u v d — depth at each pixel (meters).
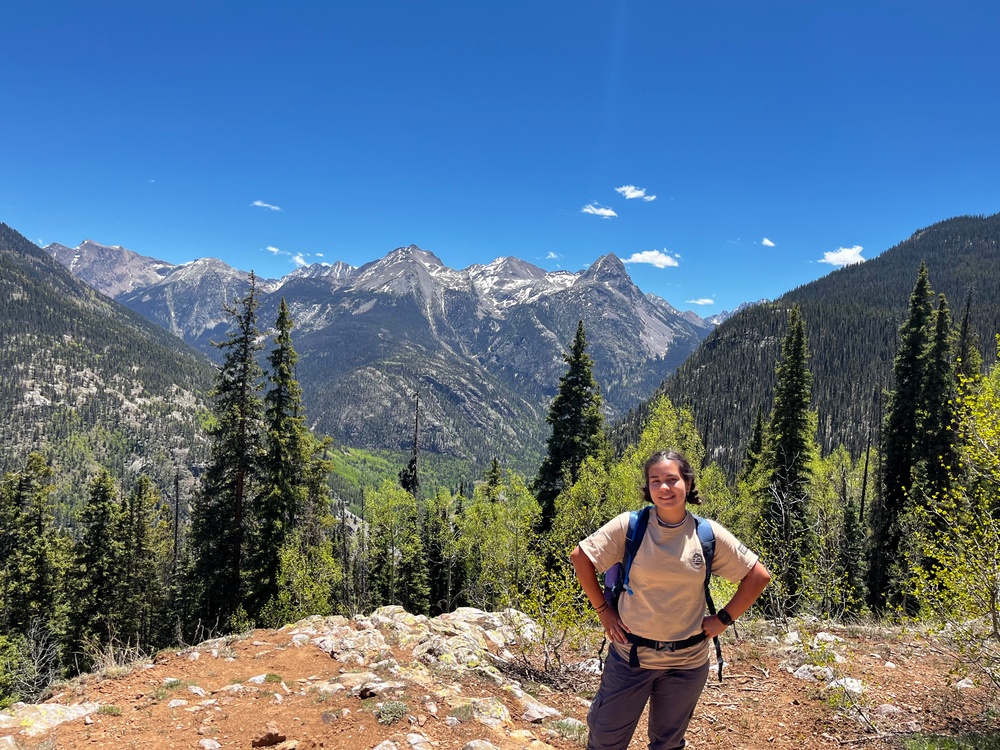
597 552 3.45
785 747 5.46
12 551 29.25
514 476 24.42
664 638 3.34
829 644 8.09
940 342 24.30
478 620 9.38
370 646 7.59
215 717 5.38
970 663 6.59
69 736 4.94
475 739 5.10
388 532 33.09
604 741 3.52
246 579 22.25
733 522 18.72
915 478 23.27
